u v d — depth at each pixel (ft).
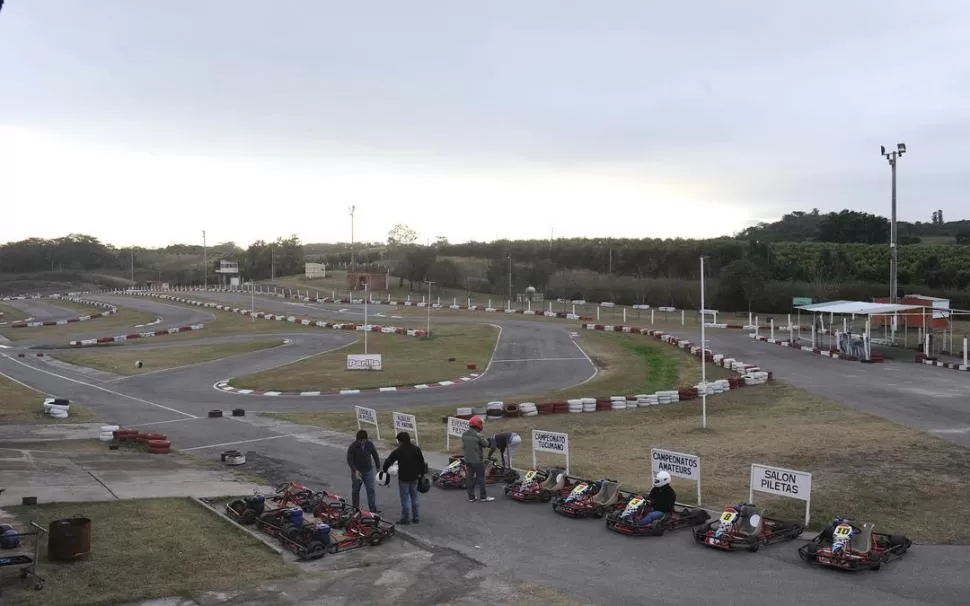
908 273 265.13
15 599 29.07
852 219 385.09
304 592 31.83
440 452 65.57
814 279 252.21
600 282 306.35
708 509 45.24
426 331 193.36
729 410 83.92
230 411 93.40
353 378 121.60
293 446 70.44
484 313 248.73
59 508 42.70
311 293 358.23
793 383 100.99
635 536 40.45
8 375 133.90
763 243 323.78
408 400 100.99
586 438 71.20
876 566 34.32
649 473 55.16
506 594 31.89
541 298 295.07
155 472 57.00
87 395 109.50
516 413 84.79
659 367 128.16
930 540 39.09
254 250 574.97
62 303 384.68
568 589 32.55
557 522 43.50
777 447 62.39
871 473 52.90
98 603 29.30
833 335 163.32
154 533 38.88
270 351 164.96
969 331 162.40
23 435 75.77
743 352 138.62
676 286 275.80
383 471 43.32
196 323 250.37
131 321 269.85
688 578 33.83
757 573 34.42
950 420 72.59
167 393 111.04
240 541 38.45
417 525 43.04
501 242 443.32
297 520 40.06
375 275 354.74
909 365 117.91
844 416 76.28
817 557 35.27
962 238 343.05
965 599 31.07
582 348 159.22
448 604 30.71
